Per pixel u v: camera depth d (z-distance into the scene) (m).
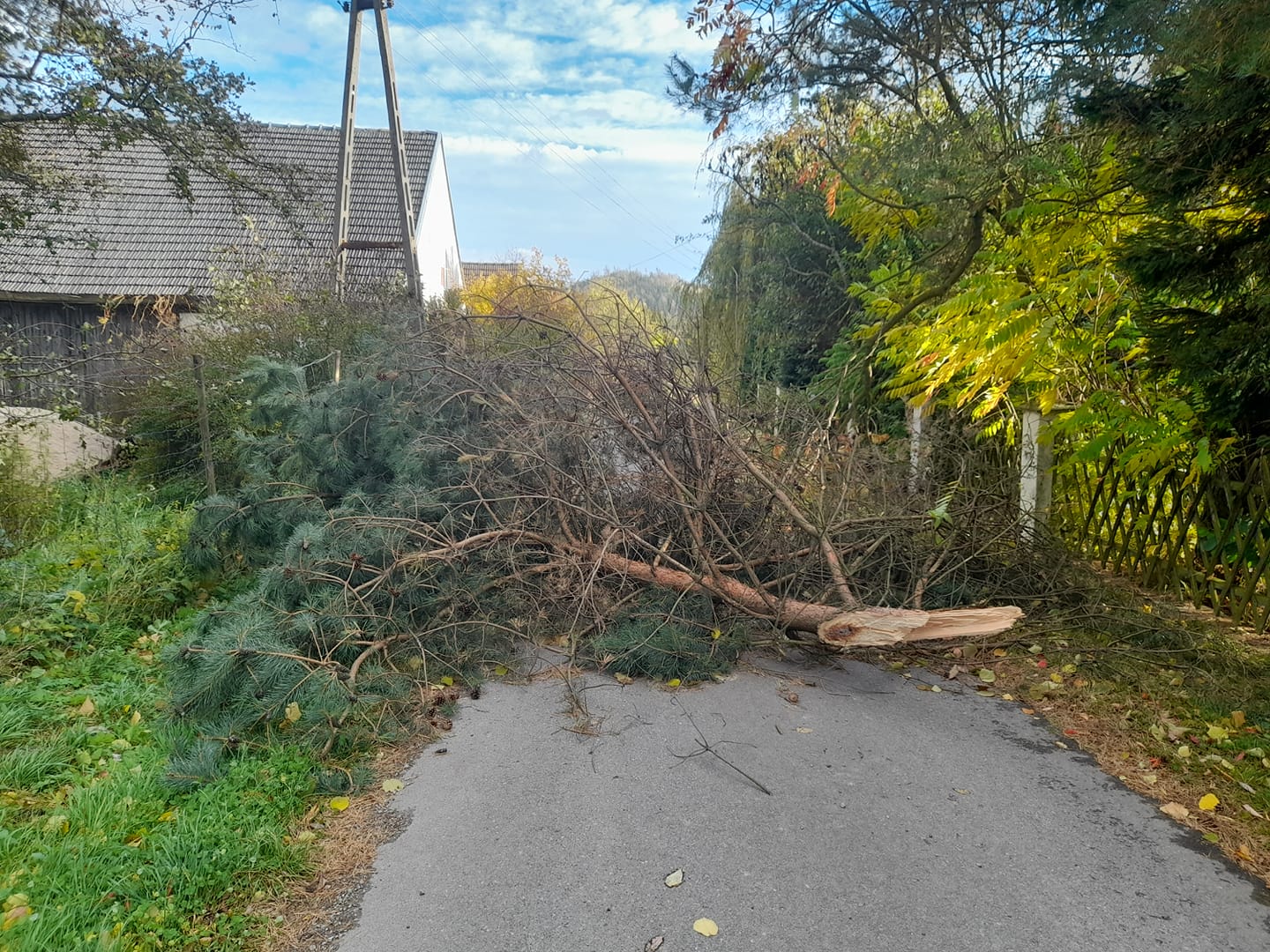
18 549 6.03
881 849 2.84
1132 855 2.80
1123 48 4.73
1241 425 4.71
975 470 6.43
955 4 6.57
